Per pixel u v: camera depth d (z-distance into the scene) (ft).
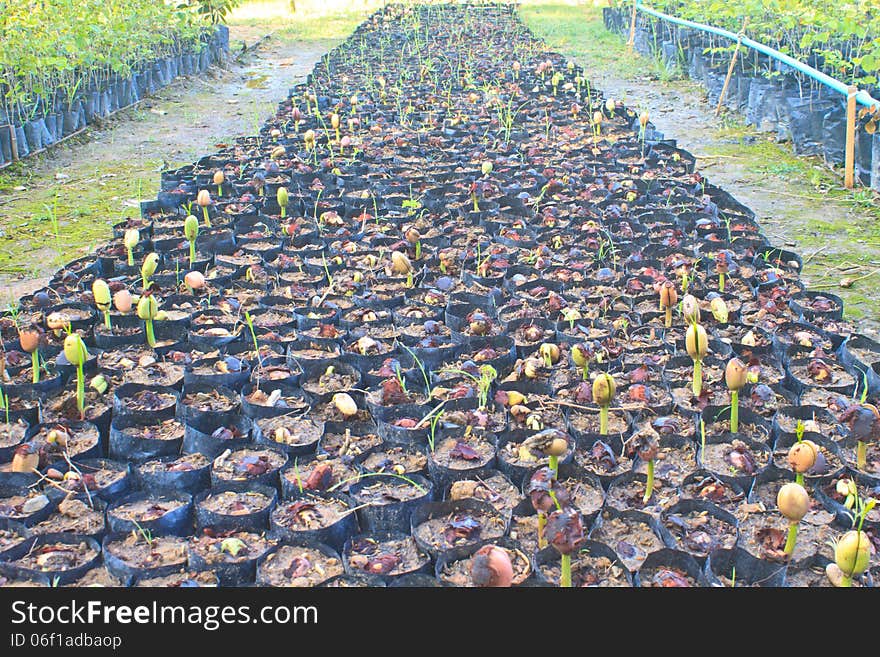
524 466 11.16
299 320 15.61
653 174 24.73
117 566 9.34
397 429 11.89
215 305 16.43
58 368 13.51
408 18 60.34
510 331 15.20
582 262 18.43
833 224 23.24
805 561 9.41
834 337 14.78
